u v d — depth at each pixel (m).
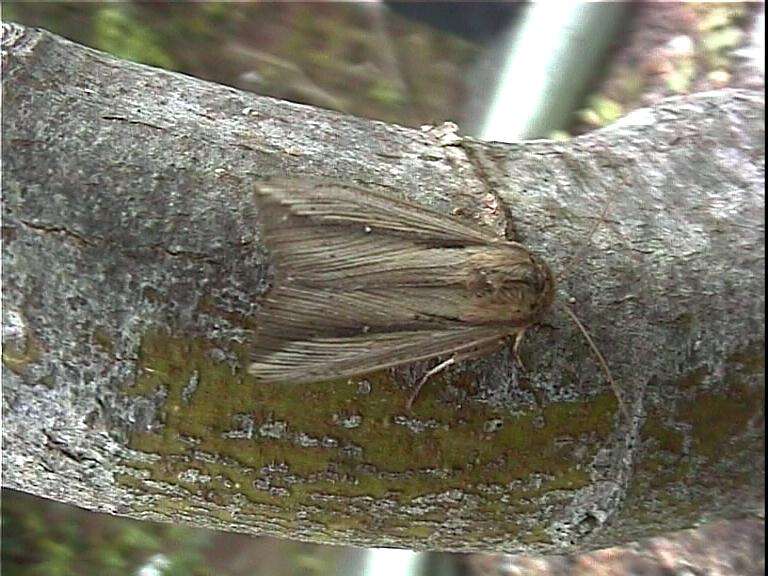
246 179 0.08
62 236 0.07
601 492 0.08
